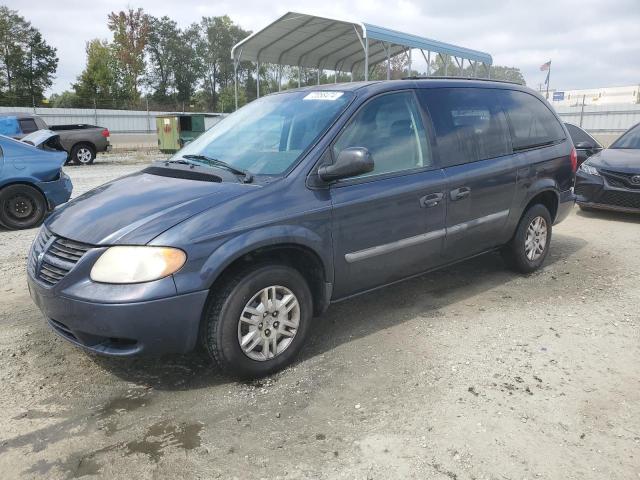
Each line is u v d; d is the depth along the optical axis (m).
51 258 3.08
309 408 2.94
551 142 5.30
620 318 4.15
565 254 6.04
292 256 3.45
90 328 2.86
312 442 2.64
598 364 3.40
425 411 2.88
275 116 4.02
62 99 57.34
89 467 2.48
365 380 3.23
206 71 85.69
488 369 3.34
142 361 3.50
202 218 2.97
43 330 4.00
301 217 3.26
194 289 2.89
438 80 4.41
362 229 3.60
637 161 7.84
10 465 2.50
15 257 6.22
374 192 3.64
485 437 2.65
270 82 63.91
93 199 3.45
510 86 5.10
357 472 2.42
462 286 4.93
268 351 3.26
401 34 16.14
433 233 4.08
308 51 19.84
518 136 4.92
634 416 2.82
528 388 3.11
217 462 2.51
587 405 2.93
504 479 2.36
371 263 3.73
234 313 3.05
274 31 16.94
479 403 2.95
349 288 3.70
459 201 4.22
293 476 2.40
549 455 2.52
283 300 3.29
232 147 3.89
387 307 4.42
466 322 4.09
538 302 4.52
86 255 2.89
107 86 57.50
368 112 3.78
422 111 4.13
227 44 84.19
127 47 65.31
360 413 2.88
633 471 2.41
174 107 56.75
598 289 4.84
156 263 2.82
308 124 3.70
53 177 8.16
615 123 28.86
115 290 2.80
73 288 2.88
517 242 5.01
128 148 26.44
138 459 2.54
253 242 3.04
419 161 4.02
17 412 2.93
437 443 2.61
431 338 3.81
